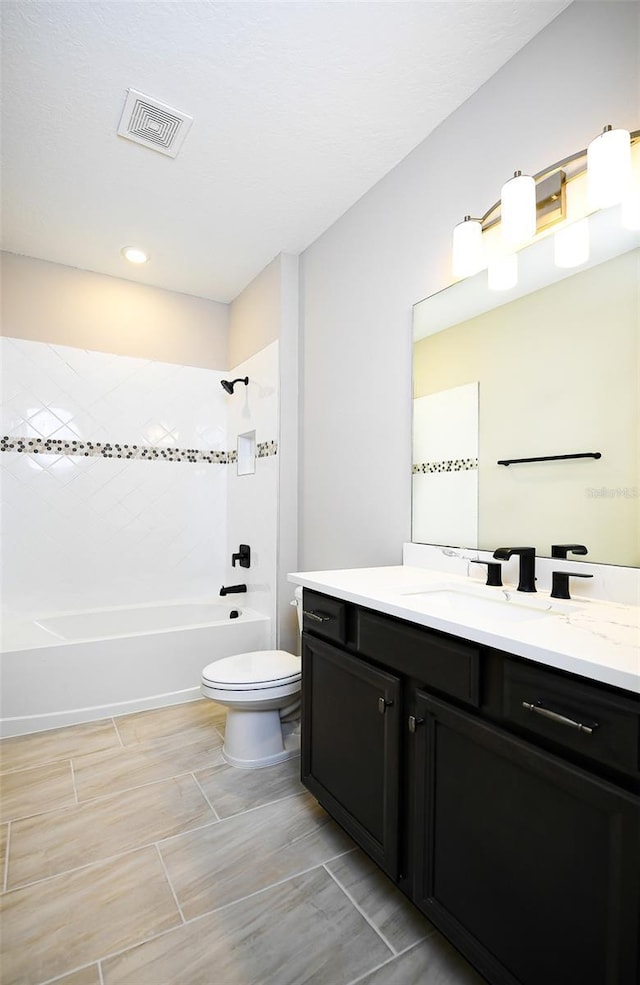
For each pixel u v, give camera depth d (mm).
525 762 836
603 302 1245
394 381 2006
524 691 854
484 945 909
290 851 1418
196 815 1583
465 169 1672
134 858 1381
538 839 818
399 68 1541
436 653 1039
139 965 1054
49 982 1013
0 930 1134
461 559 1655
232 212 2355
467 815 962
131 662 2404
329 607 1450
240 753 1896
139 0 1325
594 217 1270
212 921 1169
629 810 683
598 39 1260
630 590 1164
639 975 667
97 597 2977
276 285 2787
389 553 2018
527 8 1340
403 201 1969
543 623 979
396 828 1135
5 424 2730
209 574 3375
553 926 787
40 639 2346
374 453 2119
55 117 1753
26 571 2770
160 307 3232
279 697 1869
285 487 2734
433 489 1797
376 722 1224
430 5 1333
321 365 2535
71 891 1256
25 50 1479
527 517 1443
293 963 1062
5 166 2023
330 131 1820
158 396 3215
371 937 1129
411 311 1918
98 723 2264
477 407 1617
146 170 2051
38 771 1842
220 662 2041
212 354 3441
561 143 1354
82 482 2945
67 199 2252
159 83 1607
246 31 1420
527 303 1448
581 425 1296
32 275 2816
